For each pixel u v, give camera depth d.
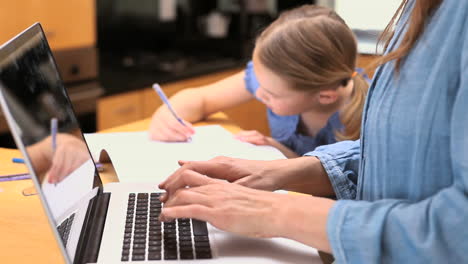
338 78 1.43
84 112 2.43
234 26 3.41
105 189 1.04
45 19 2.33
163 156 1.29
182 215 0.82
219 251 0.81
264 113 3.11
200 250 0.81
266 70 1.43
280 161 1.03
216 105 1.70
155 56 3.19
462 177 0.63
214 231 0.87
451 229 0.64
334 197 1.12
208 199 0.83
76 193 0.88
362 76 1.49
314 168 1.04
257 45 1.47
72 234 0.80
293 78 1.40
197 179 0.91
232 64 3.10
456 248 0.64
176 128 1.43
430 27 0.72
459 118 0.63
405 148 0.73
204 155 1.31
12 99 0.73
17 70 0.80
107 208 0.95
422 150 0.70
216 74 3.01
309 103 1.48
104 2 3.02
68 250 0.76
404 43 0.75
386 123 0.75
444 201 0.65
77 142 0.98
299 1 3.42
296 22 1.44
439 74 0.68
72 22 2.44
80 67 2.52
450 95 0.68
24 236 0.91
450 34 0.68
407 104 0.72
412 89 0.72
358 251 0.70
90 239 0.83
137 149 1.33
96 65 2.60
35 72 0.89
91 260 0.78
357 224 0.70
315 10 1.53
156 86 1.53
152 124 1.48
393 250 0.69
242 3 3.28
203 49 3.38
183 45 3.42
